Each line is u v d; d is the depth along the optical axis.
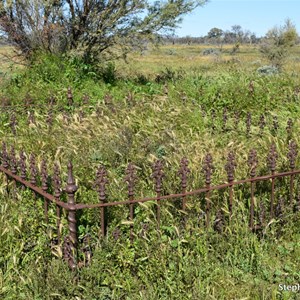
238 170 4.46
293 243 3.94
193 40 75.12
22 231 3.62
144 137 5.55
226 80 8.82
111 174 4.41
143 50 11.55
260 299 3.27
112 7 10.63
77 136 5.44
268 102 7.67
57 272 3.23
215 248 3.73
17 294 3.23
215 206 4.08
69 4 10.41
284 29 24.23
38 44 10.48
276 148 5.00
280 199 4.14
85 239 3.47
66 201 3.84
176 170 4.36
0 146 5.30
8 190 4.17
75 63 9.76
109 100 7.23
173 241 3.55
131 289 3.31
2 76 9.53
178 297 3.22
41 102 7.73
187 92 8.21
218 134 6.18
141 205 3.71
